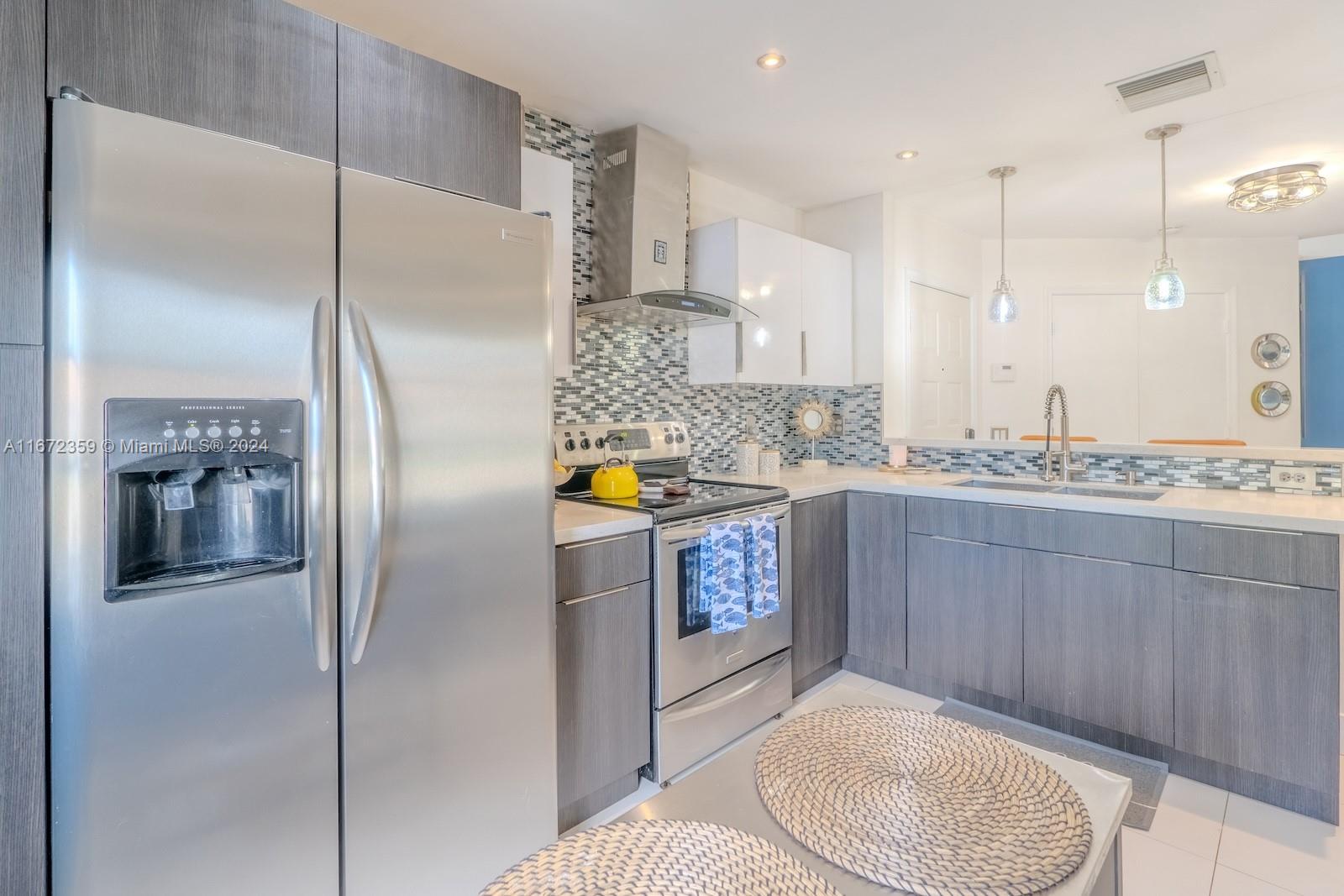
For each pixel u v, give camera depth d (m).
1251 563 2.06
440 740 1.48
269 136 1.28
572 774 1.92
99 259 1.04
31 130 1.02
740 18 2.01
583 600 1.94
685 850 0.66
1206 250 4.03
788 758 0.83
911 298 3.79
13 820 1.02
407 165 1.49
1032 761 0.82
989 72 2.33
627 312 2.68
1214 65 2.26
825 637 2.94
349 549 1.31
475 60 2.25
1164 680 2.23
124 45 1.12
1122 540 2.31
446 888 1.50
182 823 1.14
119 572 1.08
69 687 1.04
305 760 1.28
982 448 3.32
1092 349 4.25
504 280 1.58
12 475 1.01
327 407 1.26
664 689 2.16
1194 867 1.79
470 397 1.51
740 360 3.00
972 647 2.70
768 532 2.45
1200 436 4.02
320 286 1.27
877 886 0.60
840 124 2.75
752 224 3.05
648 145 2.77
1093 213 3.84
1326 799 1.96
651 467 2.95
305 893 1.29
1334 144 2.91
